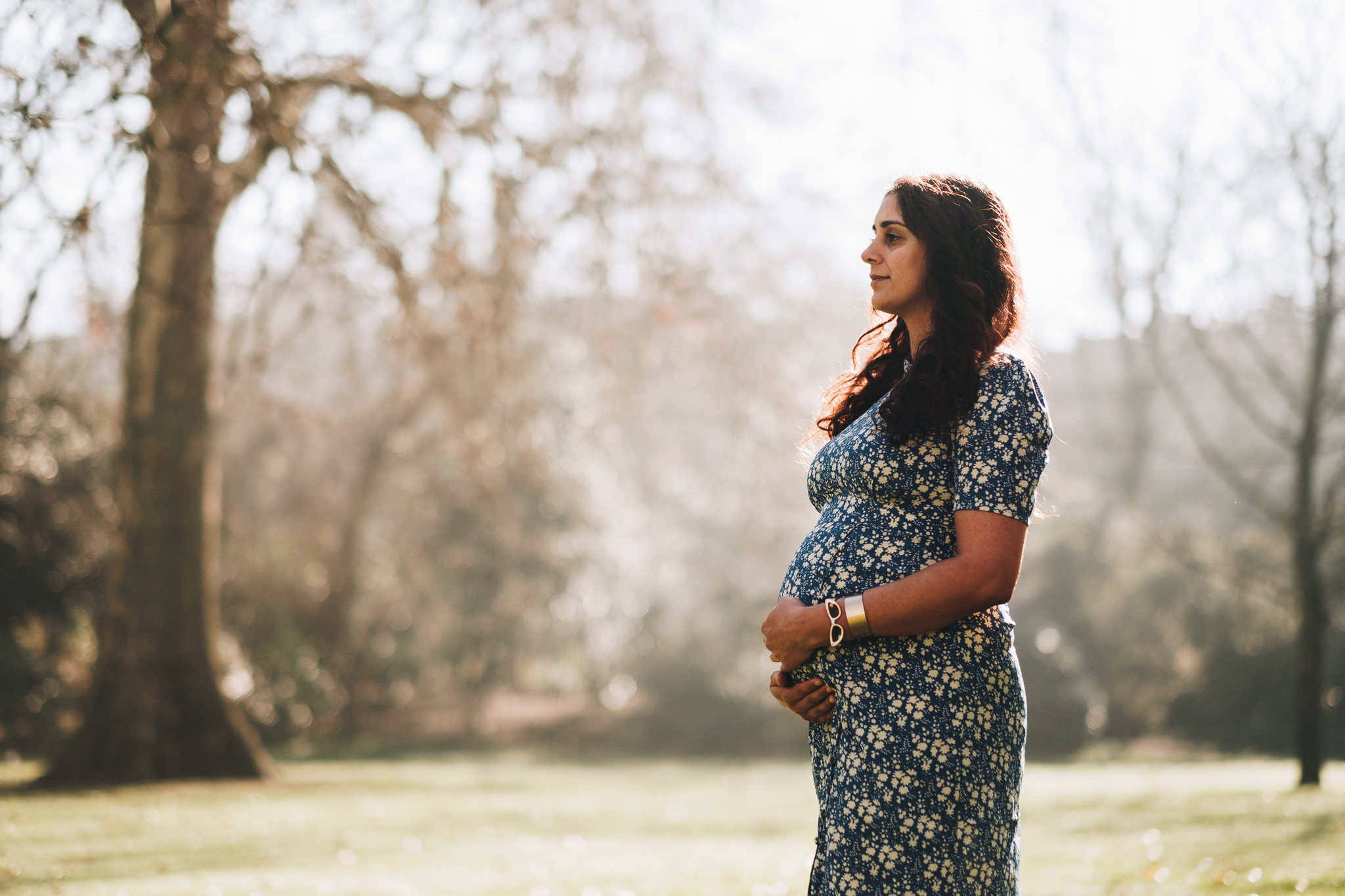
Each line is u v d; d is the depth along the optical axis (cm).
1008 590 184
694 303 1170
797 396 1316
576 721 2520
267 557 2228
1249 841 558
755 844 707
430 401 1603
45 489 1525
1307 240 903
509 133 984
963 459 188
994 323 200
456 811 885
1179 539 1636
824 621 192
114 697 1016
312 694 2131
